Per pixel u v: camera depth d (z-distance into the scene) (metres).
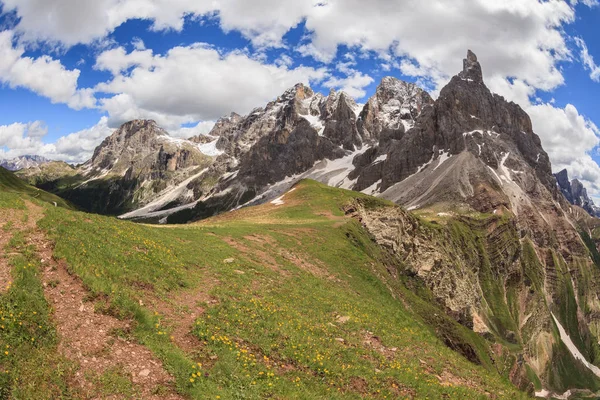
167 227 52.59
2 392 15.36
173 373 18.84
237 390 19.33
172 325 23.22
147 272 28.44
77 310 20.80
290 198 105.75
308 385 22.14
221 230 57.03
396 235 97.00
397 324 40.72
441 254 111.88
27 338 17.94
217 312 26.72
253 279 38.00
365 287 55.28
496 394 29.83
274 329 26.94
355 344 29.92
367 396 23.00
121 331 20.44
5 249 24.05
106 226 33.88
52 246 25.83
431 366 31.33
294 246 59.12
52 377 16.61
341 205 97.25
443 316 66.06
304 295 38.41
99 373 17.64
